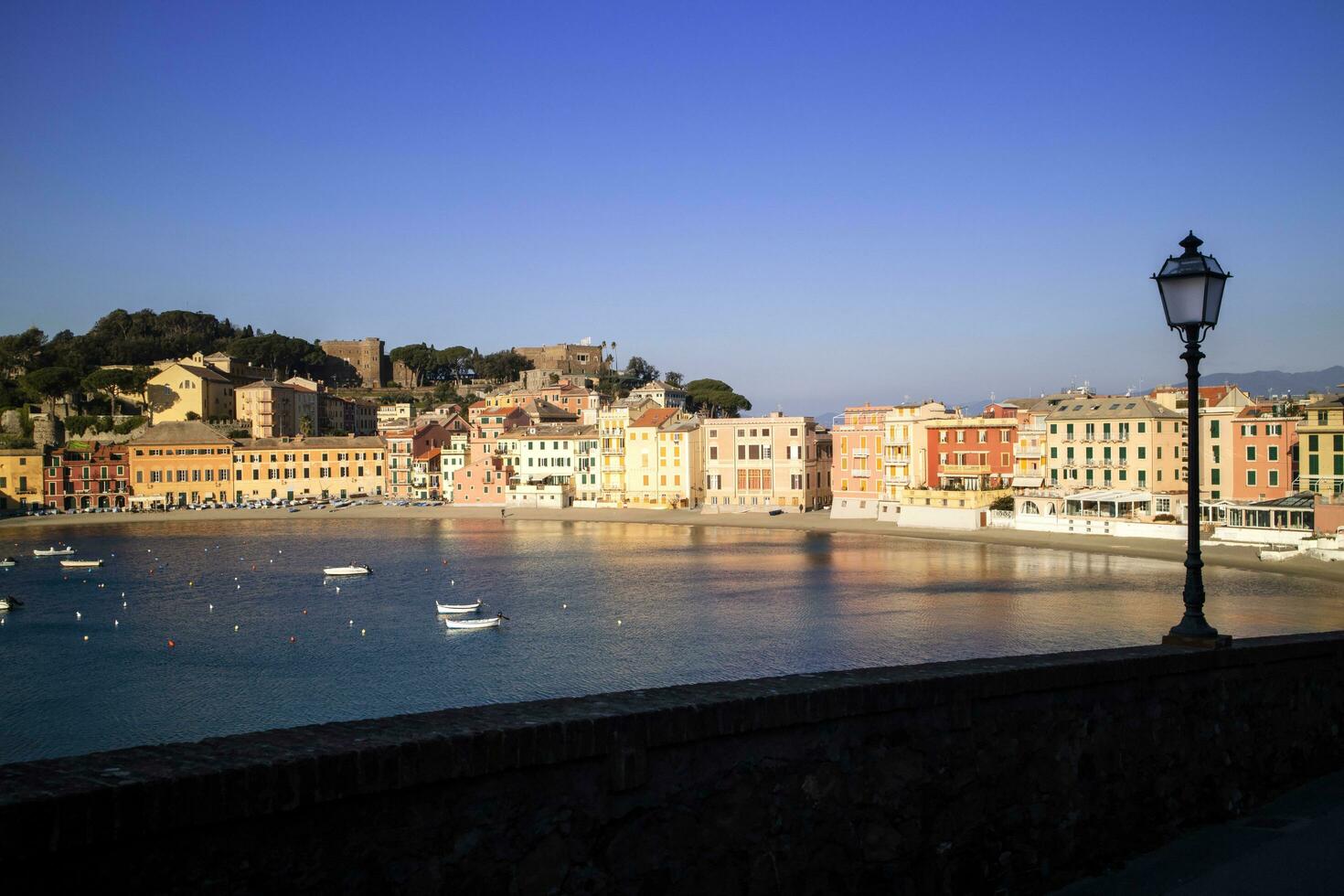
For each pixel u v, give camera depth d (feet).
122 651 289.94
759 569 451.12
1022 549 499.92
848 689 44.98
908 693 46.78
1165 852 55.01
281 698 236.02
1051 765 52.34
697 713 40.73
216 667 267.80
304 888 32.83
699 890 41.06
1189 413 64.49
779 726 43.04
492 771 35.94
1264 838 56.18
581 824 38.22
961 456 615.16
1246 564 416.26
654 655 273.54
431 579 437.58
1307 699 66.59
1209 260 63.77
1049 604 334.03
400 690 241.35
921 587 380.78
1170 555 450.71
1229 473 522.88
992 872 49.88
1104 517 526.16
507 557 518.78
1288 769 64.95
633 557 510.17
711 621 320.70
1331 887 49.06
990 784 49.93
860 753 45.70
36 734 208.74
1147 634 282.77
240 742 34.09
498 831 36.47
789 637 290.56
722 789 41.81
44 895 28.60
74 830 28.76
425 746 34.58
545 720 37.58
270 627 325.62
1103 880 51.57
